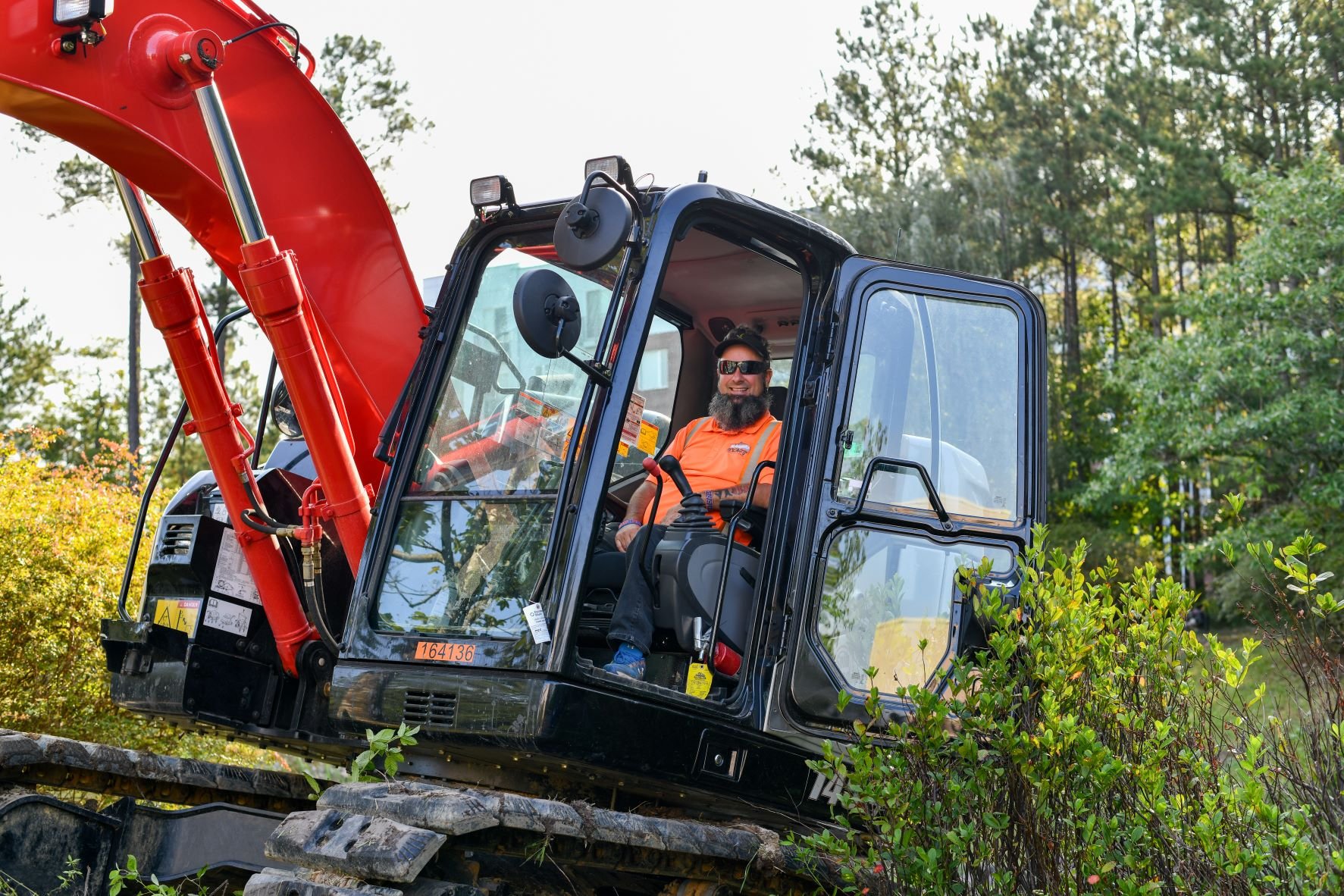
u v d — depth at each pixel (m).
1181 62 24.34
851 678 3.80
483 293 3.96
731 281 4.84
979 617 3.50
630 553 3.87
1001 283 4.24
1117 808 3.12
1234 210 24.67
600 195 3.32
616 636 3.63
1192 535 22.48
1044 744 3.12
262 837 3.73
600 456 3.40
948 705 3.25
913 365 4.07
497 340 3.85
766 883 3.54
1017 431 4.17
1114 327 31.42
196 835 3.59
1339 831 2.95
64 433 8.58
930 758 3.23
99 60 3.52
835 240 4.06
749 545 4.05
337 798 2.85
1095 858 2.90
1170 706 3.33
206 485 4.44
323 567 4.33
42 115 3.46
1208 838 2.80
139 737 6.63
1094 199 28.69
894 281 4.10
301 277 4.00
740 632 3.84
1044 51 28.80
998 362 4.20
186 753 6.73
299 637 4.08
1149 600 3.50
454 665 3.39
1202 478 19.61
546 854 2.94
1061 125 28.66
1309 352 17.02
